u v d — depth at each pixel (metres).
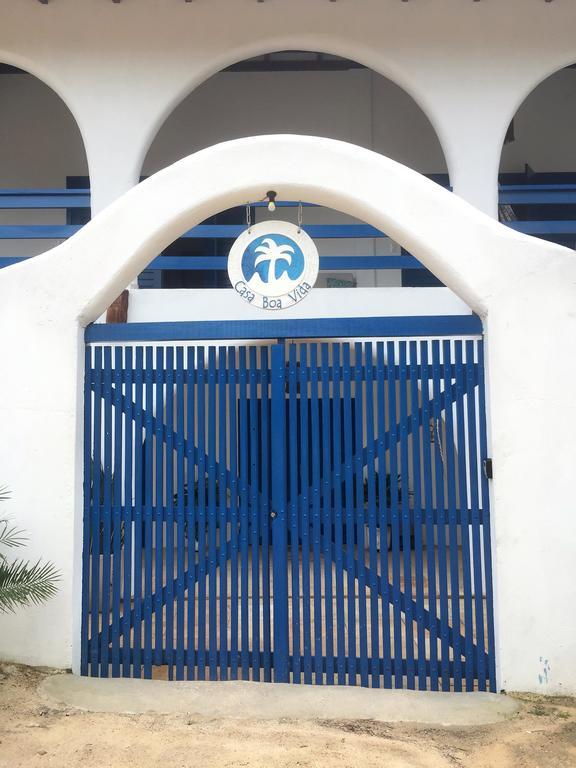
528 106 11.83
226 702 4.09
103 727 3.74
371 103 11.75
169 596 4.52
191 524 4.56
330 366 4.59
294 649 4.45
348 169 4.53
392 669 4.40
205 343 6.66
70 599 4.46
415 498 4.48
